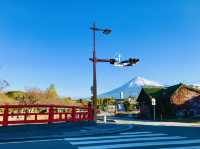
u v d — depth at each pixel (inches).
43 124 799.7
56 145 514.3
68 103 3203.7
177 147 477.7
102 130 753.0
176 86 2374.5
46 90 3169.3
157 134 665.0
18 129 753.6
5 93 2790.4
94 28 1063.6
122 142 538.6
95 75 1045.8
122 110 3890.3
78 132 707.4
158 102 2404.0
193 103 2338.8
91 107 941.2
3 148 489.4
